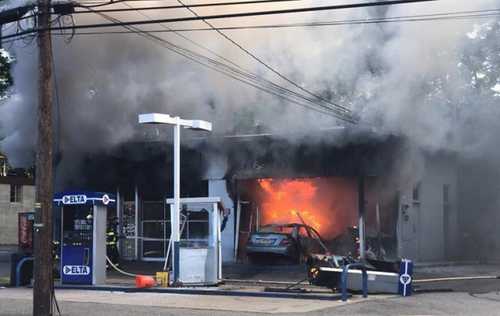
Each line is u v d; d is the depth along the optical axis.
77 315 12.77
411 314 12.71
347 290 15.44
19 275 18.00
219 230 17.64
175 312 13.03
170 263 19.28
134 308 13.62
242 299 14.84
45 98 12.77
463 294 15.64
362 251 22.50
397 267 15.88
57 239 21.61
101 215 17.55
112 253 22.31
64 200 17.45
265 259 21.58
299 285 16.81
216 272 17.20
